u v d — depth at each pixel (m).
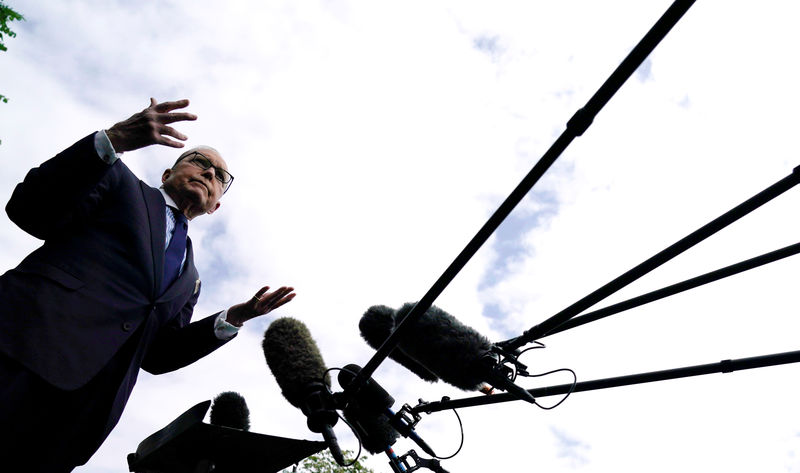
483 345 1.45
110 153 1.26
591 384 1.44
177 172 1.62
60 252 1.27
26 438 1.14
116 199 1.35
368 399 1.45
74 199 1.27
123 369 1.30
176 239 1.53
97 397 1.25
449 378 1.49
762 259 1.26
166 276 1.44
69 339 1.17
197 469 1.30
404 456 1.48
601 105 0.84
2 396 1.07
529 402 1.43
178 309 1.53
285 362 1.50
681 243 1.12
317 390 1.46
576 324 1.47
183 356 1.58
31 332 1.13
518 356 1.45
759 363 1.30
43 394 1.14
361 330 1.68
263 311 1.59
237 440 1.32
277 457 1.40
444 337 1.46
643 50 0.78
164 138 1.27
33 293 1.17
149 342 1.40
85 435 1.24
